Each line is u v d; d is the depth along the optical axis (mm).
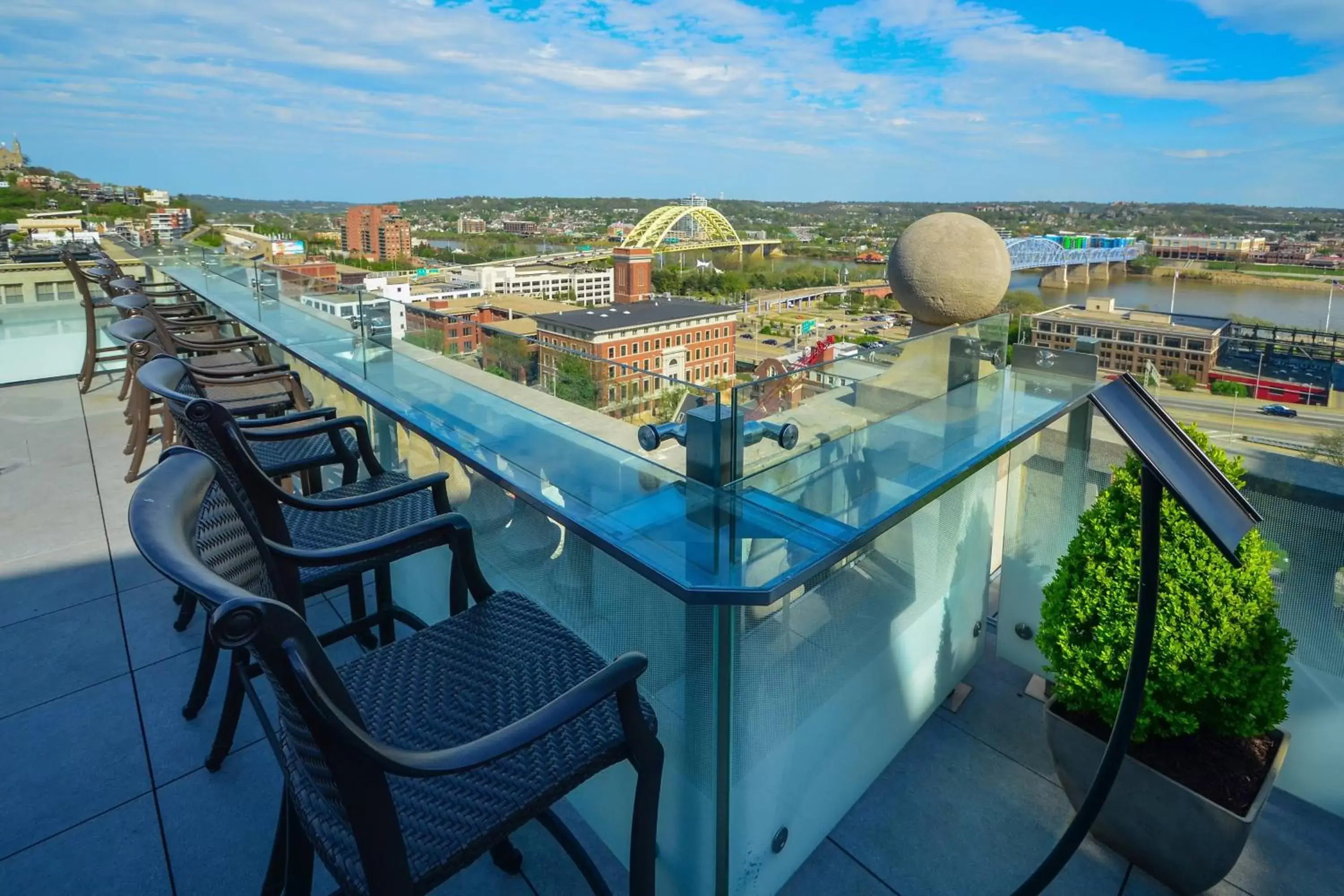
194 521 762
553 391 1594
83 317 5691
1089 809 1120
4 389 5359
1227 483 984
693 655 1257
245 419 2611
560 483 1386
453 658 1193
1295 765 1793
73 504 3338
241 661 1357
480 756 753
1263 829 1701
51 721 1925
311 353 2791
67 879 1479
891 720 1820
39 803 1664
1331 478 1673
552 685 1127
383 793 751
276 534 1373
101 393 5254
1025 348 2094
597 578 1446
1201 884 1476
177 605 2484
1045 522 2135
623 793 1483
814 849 1610
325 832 870
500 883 1501
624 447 1310
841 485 1393
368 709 1069
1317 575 1727
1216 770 1495
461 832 875
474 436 1708
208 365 3369
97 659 2191
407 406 1983
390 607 1895
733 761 1288
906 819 1704
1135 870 1572
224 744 1748
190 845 1558
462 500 1911
